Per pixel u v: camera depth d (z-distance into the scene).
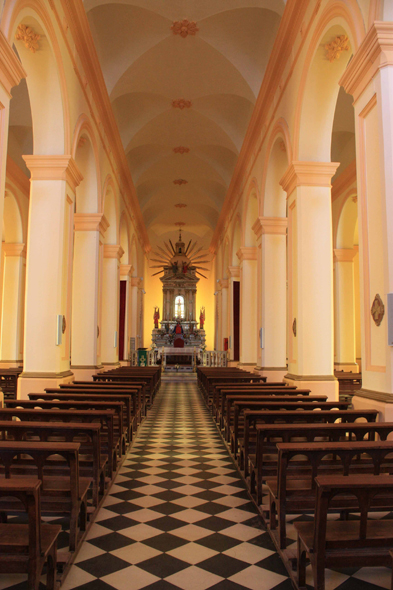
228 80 11.91
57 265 7.58
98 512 4.44
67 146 7.73
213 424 9.36
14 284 14.11
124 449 6.61
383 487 2.51
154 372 12.38
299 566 2.99
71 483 3.38
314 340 7.91
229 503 4.73
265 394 7.04
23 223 14.13
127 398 6.51
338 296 14.72
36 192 7.66
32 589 2.46
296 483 3.74
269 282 11.04
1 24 5.05
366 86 5.16
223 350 21.42
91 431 4.12
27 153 13.56
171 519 4.28
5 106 5.09
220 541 3.80
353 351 14.63
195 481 5.52
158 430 8.73
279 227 11.09
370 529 2.78
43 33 6.64
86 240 10.77
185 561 3.44
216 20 10.33
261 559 3.49
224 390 7.07
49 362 7.48
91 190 10.73
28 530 2.65
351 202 14.27
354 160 12.95
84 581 3.14
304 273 7.96
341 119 11.95
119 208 14.62
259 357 11.44
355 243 17.17
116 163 13.66
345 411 4.72
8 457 3.28
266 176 10.95
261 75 11.22
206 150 17.00
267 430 4.19
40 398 6.25
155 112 13.98
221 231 22.70
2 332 14.06
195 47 11.04
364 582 3.14
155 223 27.22
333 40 6.78
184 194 21.98
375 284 5.03
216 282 26.00
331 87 7.64
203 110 13.89
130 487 5.27
